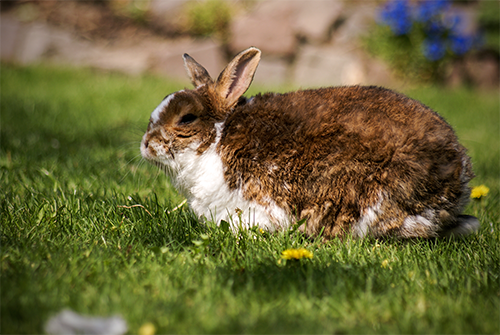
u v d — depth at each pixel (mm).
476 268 3799
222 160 4438
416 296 3336
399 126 4199
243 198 4418
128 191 5633
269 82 15281
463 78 16531
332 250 4113
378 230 4285
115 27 17656
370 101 4406
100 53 16328
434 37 15492
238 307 3105
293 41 15969
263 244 4219
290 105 4438
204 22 17094
